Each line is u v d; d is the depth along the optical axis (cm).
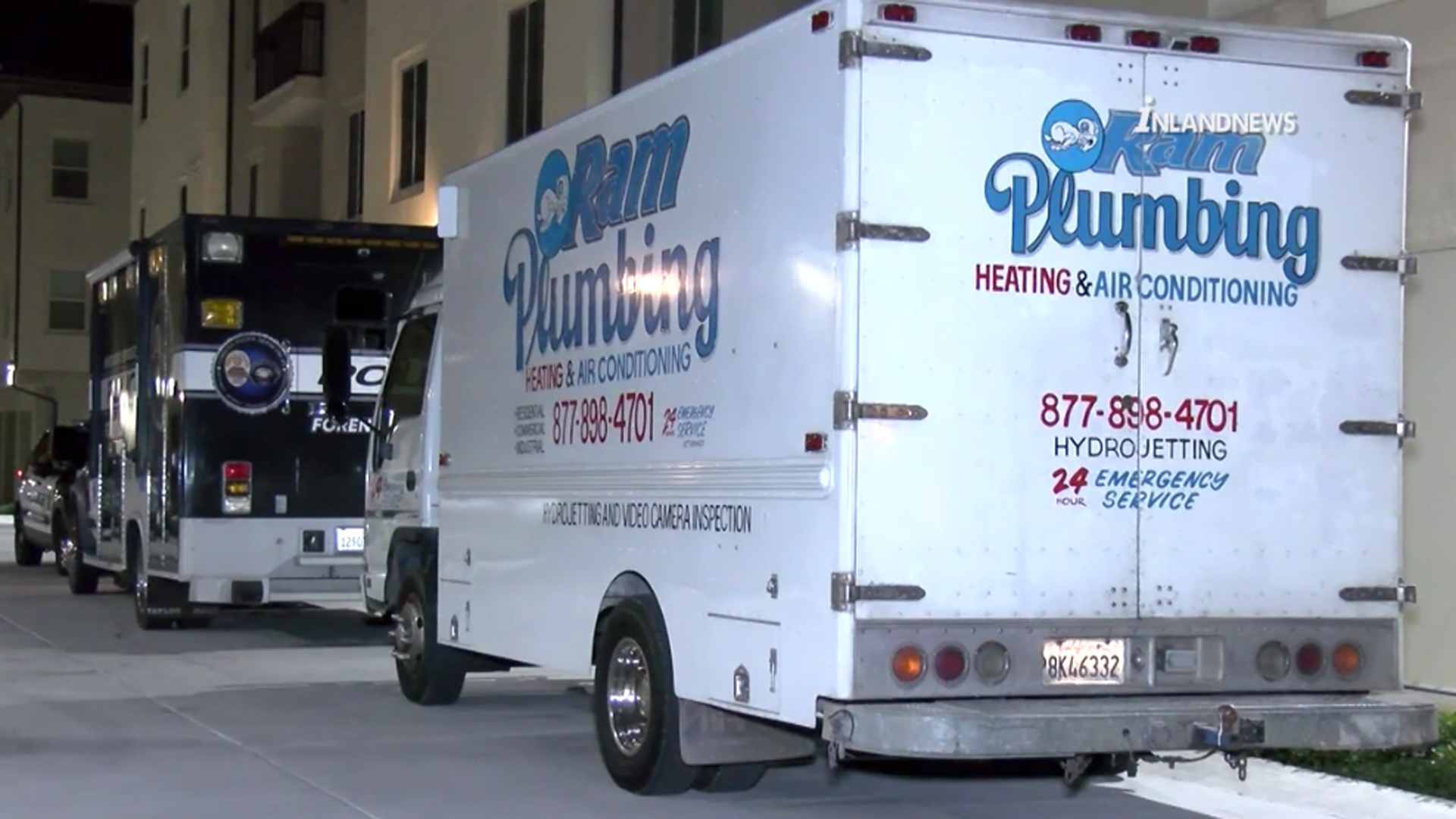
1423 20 1134
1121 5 1323
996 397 746
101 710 1231
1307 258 796
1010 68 752
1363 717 768
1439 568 1125
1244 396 784
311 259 1634
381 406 1316
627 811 897
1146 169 771
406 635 1252
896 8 737
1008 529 746
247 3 3447
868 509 729
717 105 838
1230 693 781
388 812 891
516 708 1247
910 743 713
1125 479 764
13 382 4419
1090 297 761
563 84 2045
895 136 736
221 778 980
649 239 898
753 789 962
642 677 908
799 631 752
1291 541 791
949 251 741
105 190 4697
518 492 1047
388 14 2575
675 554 859
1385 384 805
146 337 1739
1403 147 809
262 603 1622
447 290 1173
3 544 3259
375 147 2616
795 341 763
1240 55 786
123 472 1847
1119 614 762
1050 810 928
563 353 994
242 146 3456
